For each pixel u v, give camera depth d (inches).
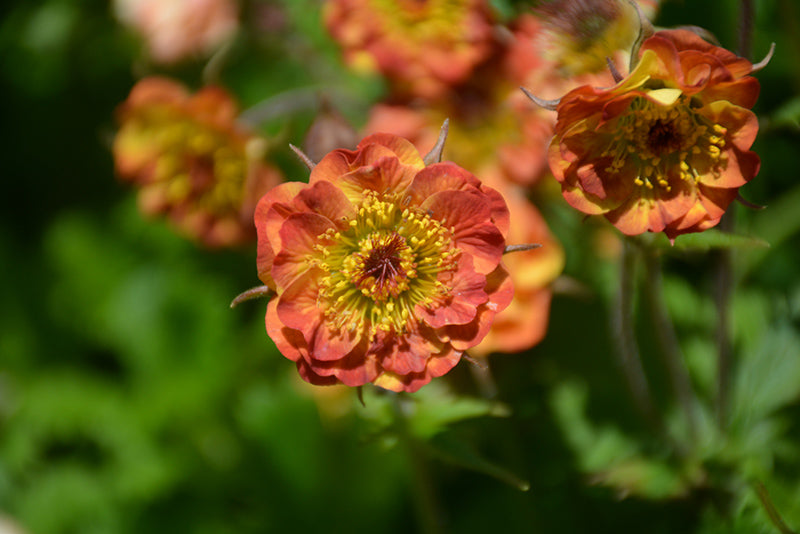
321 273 14.5
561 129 14.4
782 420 17.1
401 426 15.6
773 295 18.5
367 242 14.6
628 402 17.7
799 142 18.2
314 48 18.2
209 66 18.1
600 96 14.2
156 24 18.4
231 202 17.0
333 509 19.2
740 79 14.2
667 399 17.8
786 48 18.0
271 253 14.4
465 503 18.3
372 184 14.4
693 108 14.5
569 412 17.8
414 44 16.3
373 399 15.7
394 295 14.6
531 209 16.2
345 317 14.6
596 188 14.6
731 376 18.0
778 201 18.3
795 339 17.1
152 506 19.4
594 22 15.2
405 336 14.6
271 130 18.3
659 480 16.8
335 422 18.9
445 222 14.4
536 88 15.8
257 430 19.1
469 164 16.4
